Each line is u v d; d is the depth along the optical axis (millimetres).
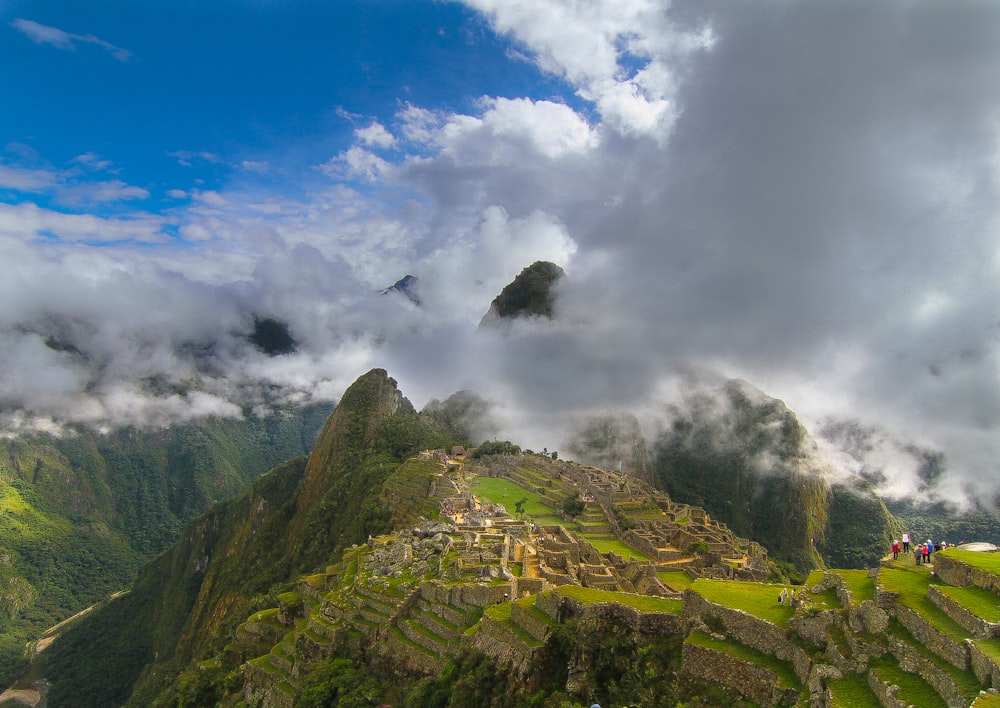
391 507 139625
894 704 24891
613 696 35219
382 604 60781
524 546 68375
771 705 29781
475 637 45500
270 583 160750
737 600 35312
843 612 30844
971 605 26516
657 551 107938
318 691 54438
